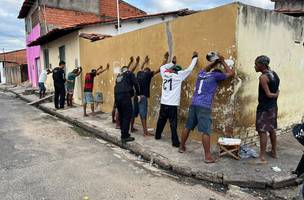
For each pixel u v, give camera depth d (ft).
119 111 21.97
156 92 25.16
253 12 18.66
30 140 23.97
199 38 20.26
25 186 14.82
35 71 75.25
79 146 22.30
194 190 14.48
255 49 19.21
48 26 60.85
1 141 23.54
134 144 20.99
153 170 17.20
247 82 18.94
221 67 18.69
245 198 13.60
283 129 23.25
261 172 15.49
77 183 15.20
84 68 39.19
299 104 24.79
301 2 39.88
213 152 18.60
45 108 40.86
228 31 18.20
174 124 20.34
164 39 23.63
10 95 66.13
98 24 42.42
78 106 40.29
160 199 13.46
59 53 48.67
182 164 16.92
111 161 18.76
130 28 47.24
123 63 29.78
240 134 18.99
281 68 21.94
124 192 14.17
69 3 63.77
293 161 17.01
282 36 21.40
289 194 14.05
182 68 21.97
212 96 17.43
